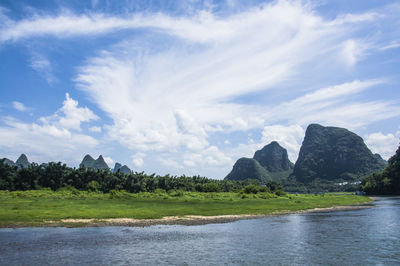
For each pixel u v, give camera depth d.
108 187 97.69
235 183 158.12
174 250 23.67
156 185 110.25
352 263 20.17
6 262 19.94
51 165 96.56
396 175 132.62
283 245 25.62
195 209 51.88
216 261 20.64
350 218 44.41
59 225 34.62
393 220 41.00
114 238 28.28
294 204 68.75
